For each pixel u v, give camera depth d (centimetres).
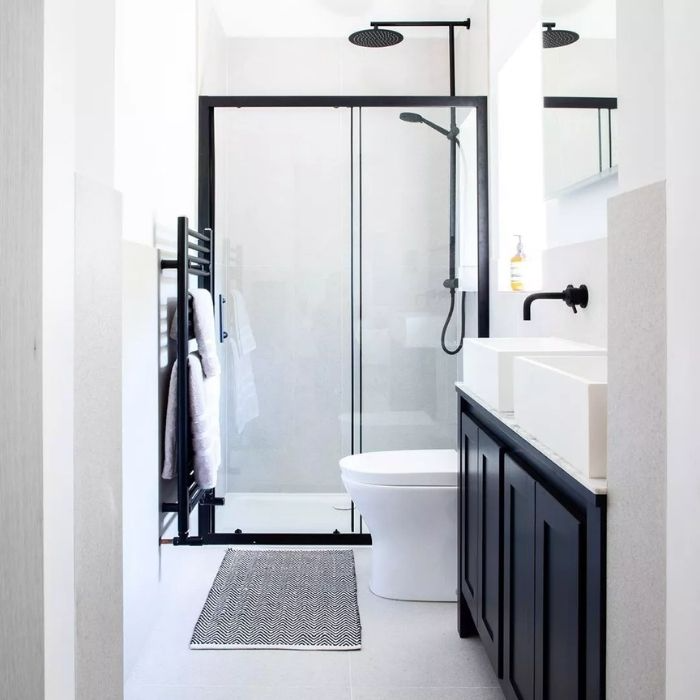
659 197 101
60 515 109
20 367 82
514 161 319
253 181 354
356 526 348
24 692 83
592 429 122
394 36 368
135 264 228
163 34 274
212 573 300
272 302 357
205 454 266
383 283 357
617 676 112
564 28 243
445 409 359
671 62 92
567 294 220
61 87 108
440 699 202
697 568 84
